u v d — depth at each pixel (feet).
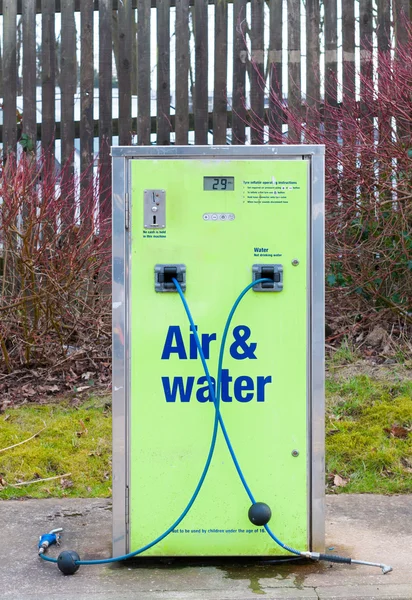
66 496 14.10
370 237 20.30
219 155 10.77
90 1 22.36
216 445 10.82
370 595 9.77
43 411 17.51
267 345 10.84
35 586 10.14
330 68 21.59
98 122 22.67
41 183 19.90
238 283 10.80
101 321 20.36
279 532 10.85
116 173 10.75
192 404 10.82
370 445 15.43
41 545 11.23
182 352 10.81
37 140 23.56
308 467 10.87
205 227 10.78
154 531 10.84
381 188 20.18
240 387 10.84
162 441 10.82
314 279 10.82
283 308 10.85
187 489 10.83
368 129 20.86
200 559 11.13
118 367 10.79
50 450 15.51
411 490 14.06
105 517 13.00
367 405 16.96
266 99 24.07
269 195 10.78
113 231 10.77
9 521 12.78
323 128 21.91
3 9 22.82
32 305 19.52
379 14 21.49
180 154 10.75
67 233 19.62
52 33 22.43
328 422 16.37
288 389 10.85
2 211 18.89
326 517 12.81
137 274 10.78
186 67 22.11
